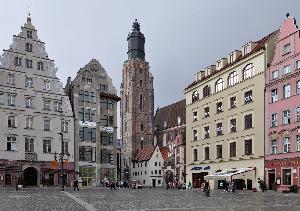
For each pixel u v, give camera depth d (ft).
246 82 207.92
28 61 267.80
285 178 178.40
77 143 279.08
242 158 206.59
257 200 112.68
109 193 166.30
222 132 226.58
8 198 117.29
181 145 376.89
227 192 179.22
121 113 493.77
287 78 181.88
